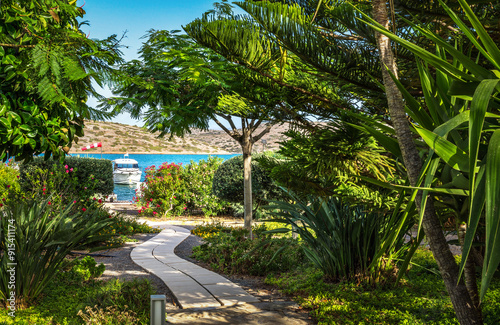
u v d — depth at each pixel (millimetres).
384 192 3637
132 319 3930
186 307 4766
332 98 3998
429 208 2396
